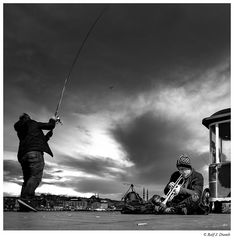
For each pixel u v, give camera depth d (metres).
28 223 3.44
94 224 3.43
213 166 9.15
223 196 8.86
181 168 6.10
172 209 5.85
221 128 9.31
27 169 6.56
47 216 4.86
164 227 3.23
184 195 5.96
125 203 6.27
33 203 6.35
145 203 6.14
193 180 6.01
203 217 4.92
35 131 6.59
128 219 4.26
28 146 6.46
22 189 6.53
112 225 3.35
